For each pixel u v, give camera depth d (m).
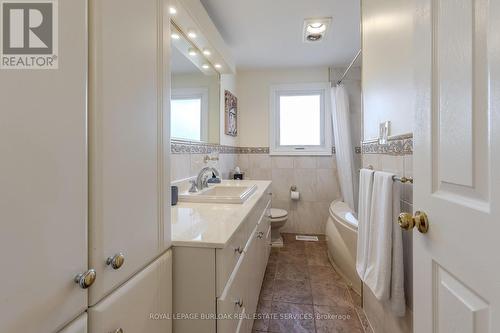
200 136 2.36
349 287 2.17
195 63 2.24
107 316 0.58
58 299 0.46
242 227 1.28
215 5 2.09
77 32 0.50
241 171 3.70
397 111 1.24
